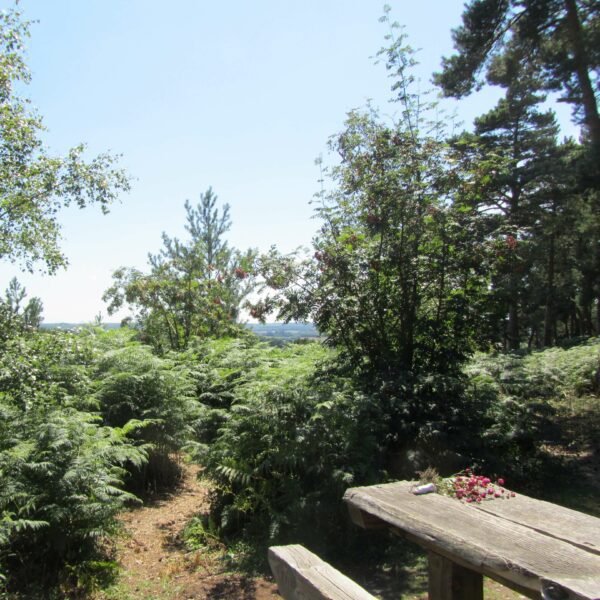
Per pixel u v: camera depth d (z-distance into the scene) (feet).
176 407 27.53
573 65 38.88
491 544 6.73
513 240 24.85
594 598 5.21
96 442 19.56
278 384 22.39
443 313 25.46
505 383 27.61
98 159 20.68
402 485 9.61
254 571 16.15
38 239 20.48
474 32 39.63
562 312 118.52
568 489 21.36
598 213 53.93
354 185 25.94
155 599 15.01
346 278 24.95
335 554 16.70
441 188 25.16
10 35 18.30
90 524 16.94
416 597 13.98
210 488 24.11
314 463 18.20
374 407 20.67
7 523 14.65
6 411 19.47
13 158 19.34
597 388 38.50
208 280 51.34
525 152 74.28
